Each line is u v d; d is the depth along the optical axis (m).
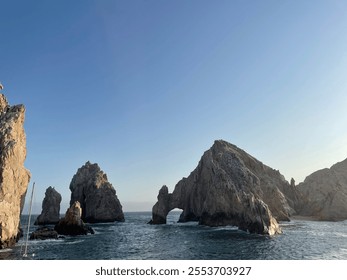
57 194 147.62
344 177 170.62
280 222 124.62
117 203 160.38
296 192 160.88
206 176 134.25
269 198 135.88
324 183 161.12
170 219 195.50
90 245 67.06
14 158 66.94
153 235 87.12
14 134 72.19
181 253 55.28
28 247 63.00
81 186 163.62
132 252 57.62
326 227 101.81
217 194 113.62
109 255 54.50
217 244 65.44
